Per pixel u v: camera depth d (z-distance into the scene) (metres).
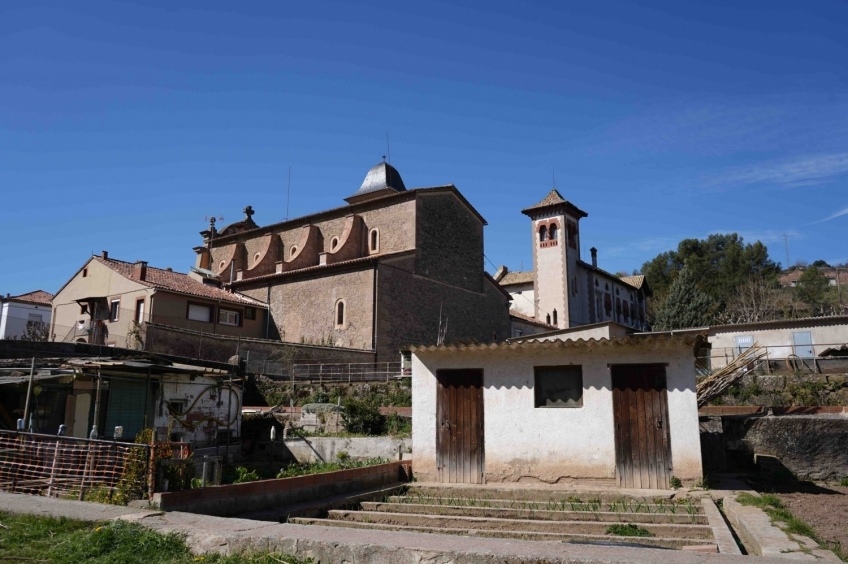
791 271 87.94
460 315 44.31
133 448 10.55
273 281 42.31
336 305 38.72
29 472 11.60
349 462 18.66
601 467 15.23
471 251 46.78
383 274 37.91
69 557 6.95
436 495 15.28
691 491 13.90
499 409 16.36
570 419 15.70
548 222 62.06
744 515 10.76
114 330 35.72
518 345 16.08
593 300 63.69
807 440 16.75
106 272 37.66
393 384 29.20
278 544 6.91
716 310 59.44
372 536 6.99
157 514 8.60
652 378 15.27
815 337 32.22
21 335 40.09
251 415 24.62
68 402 17.27
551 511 12.62
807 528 9.47
